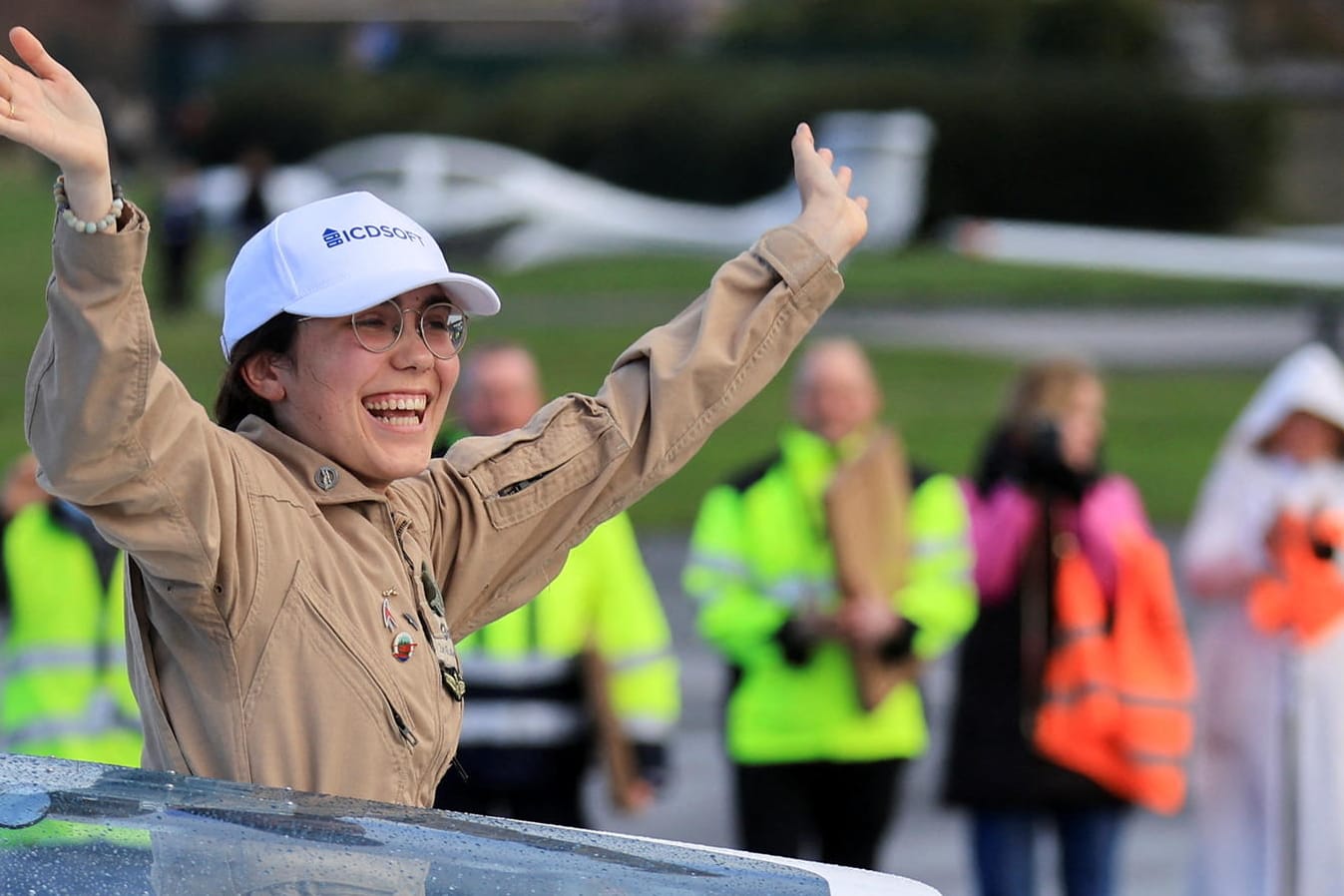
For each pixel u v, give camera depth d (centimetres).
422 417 724
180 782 621
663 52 12625
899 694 1577
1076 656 1600
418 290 715
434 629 714
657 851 634
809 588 1562
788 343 838
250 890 570
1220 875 1714
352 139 11262
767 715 1563
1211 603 1777
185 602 657
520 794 1432
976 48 11769
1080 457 1652
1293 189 11350
